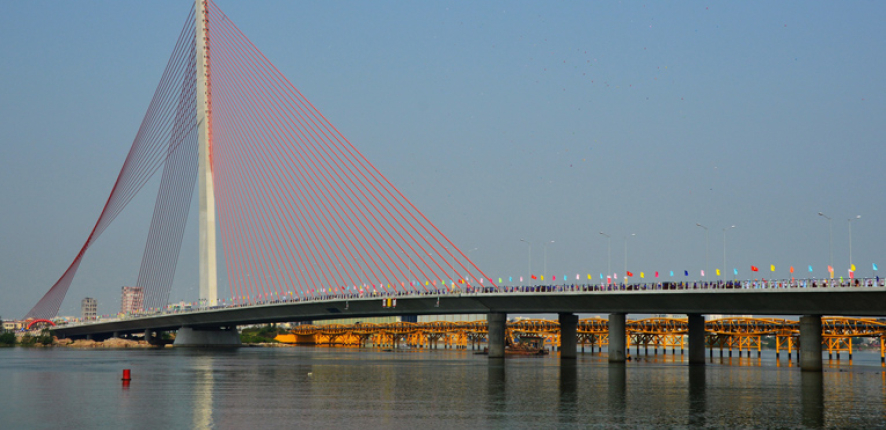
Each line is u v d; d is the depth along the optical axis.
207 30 195.62
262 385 80.62
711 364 135.88
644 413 59.00
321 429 50.25
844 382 89.50
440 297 144.12
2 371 105.25
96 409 59.69
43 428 50.69
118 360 141.88
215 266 198.75
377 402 64.62
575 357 141.38
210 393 71.88
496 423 53.28
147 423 52.59
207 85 196.62
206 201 198.50
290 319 185.00
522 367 117.00
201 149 198.00
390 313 157.75
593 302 125.75
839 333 147.88
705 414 58.81
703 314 118.56
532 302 134.62
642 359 161.88
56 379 89.50
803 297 102.06
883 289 93.62
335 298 159.38
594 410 60.41
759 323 159.00
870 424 54.78
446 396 69.69
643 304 119.75
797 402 67.12
